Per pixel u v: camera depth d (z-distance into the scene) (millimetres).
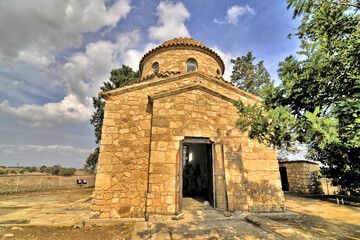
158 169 6160
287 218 6496
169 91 7027
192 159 11719
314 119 2229
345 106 2330
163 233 4312
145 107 7312
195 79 8031
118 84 18859
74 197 12602
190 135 6738
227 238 4281
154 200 5883
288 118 2701
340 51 2789
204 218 5559
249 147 7422
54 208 8227
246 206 6531
